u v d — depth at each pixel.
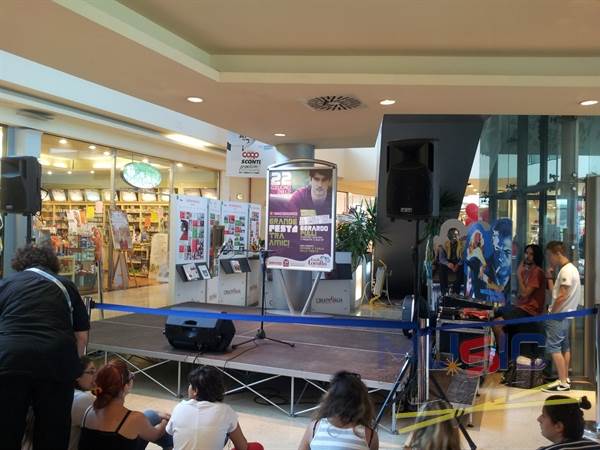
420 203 3.47
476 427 3.77
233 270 8.66
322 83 4.08
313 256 6.04
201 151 10.48
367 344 4.88
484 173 8.17
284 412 4.09
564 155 5.52
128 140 8.87
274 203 6.17
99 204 8.82
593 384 4.66
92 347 4.71
